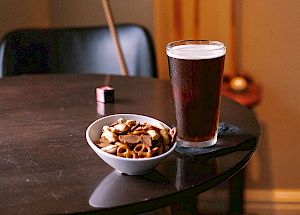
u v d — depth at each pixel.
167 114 1.01
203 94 0.81
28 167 0.80
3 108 1.06
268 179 2.03
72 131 0.94
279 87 1.94
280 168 2.02
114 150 0.75
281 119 1.97
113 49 1.67
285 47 1.90
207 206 1.78
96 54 1.68
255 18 1.88
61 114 1.02
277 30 1.88
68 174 0.77
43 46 1.66
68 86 1.21
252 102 1.77
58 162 0.81
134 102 1.08
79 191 0.73
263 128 1.99
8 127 0.96
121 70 1.65
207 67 0.80
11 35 1.63
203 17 1.90
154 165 0.75
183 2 1.89
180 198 0.73
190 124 0.83
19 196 0.71
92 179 0.76
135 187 0.73
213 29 1.91
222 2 1.88
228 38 1.91
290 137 1.99
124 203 0.70
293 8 1.86
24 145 0.88
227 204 1.75
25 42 1.64
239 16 1.89
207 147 0.84
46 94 1.15
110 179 0.76
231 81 1.85
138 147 0.76
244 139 0.87
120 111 1.03
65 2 1.97
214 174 0.77
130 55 1.65
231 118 0.99
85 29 1.70
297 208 2.04
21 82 1.25
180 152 0.82
